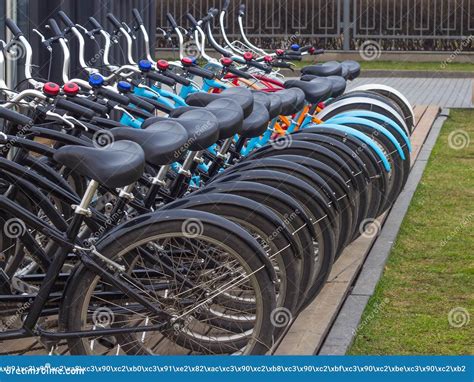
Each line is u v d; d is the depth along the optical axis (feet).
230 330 14.73
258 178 15.89
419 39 72.23
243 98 16.84
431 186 29.96
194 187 17.35
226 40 26.86
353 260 20.84
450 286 20.30
